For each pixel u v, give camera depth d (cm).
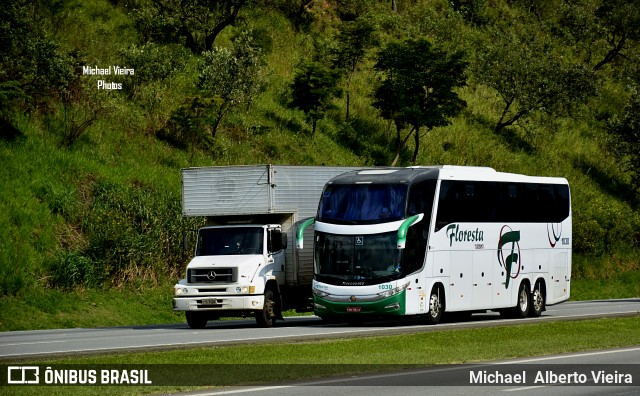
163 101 7194
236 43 7500
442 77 7994
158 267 5638
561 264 5303
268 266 4212
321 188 4509
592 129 11100
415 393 2112
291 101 8138
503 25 12244
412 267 4088
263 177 4328
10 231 5319
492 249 4659
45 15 7150
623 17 12394
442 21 10888
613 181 10262
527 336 3538
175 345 2931
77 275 5216
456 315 4816
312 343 3094
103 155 6369
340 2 10625
